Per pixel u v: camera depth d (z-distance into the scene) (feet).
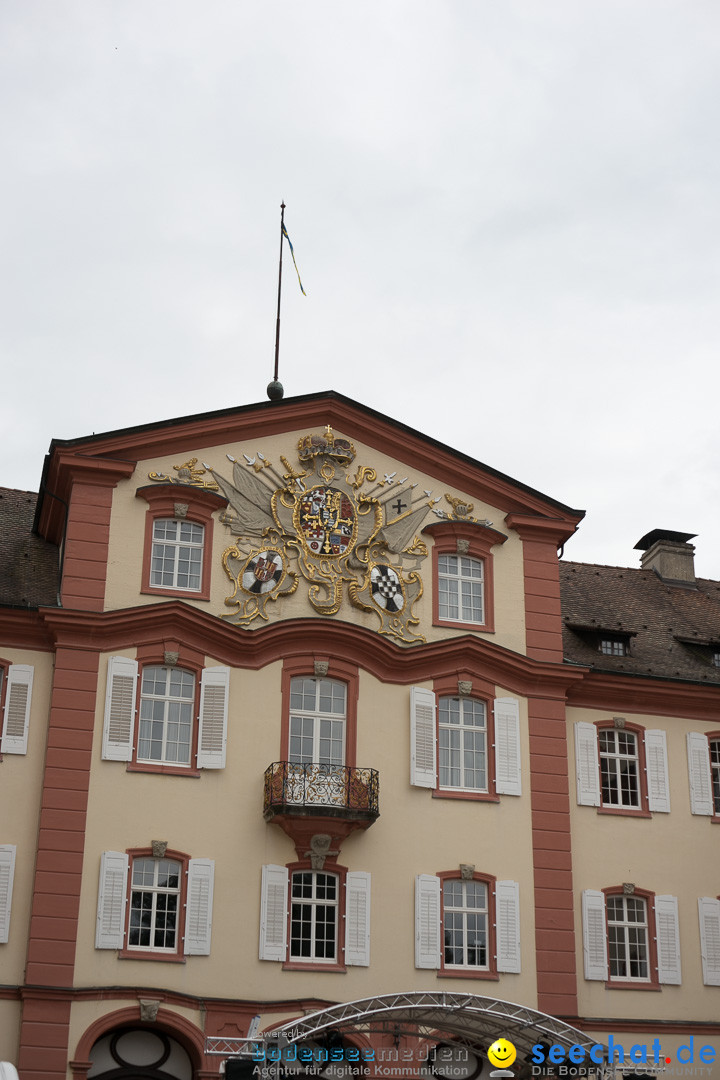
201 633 112.06
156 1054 103.30
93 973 101.40
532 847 115.34
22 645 109.70
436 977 109.09
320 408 122.01
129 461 115.55
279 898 107.04
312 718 113.50
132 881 105.19
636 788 123.34
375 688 115.55
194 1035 101.96
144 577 113.19
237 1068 90.33
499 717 118.21
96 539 113.09
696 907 120.47
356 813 108.47
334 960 107.65
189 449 118.21
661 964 117.29
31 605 109.50
